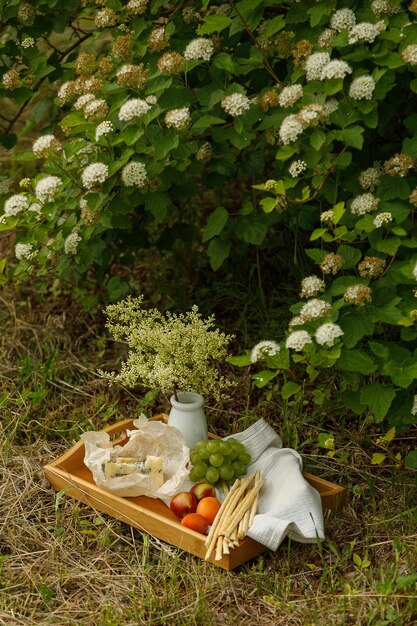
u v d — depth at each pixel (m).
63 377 3.50
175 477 2.90
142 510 2.80
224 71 3.14
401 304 2.88
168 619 2.60
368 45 2.94
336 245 3.38
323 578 2.66
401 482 2.97
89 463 2.91
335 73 2.81
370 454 3.11
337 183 3.01
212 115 3.11
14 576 2.73
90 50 4.10
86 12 3.33
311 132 2.92
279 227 3.63
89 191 3.06
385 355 2.81
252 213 3.31
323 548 2.78
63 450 3.18
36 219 3.18
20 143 4.42
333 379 3.14
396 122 3.33
